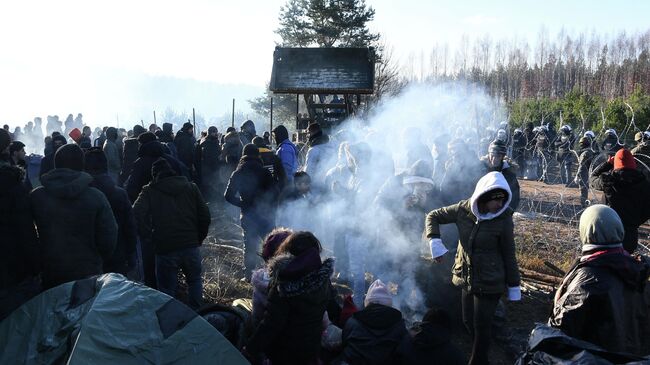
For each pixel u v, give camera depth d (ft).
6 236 13.35
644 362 9.91
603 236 11.89
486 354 14.85
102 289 11.28
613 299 11.38
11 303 13.33
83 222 14.15
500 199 14.44
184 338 10.93
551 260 26.05
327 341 13.62
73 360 9.98
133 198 20.72
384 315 12.63
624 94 153.07
